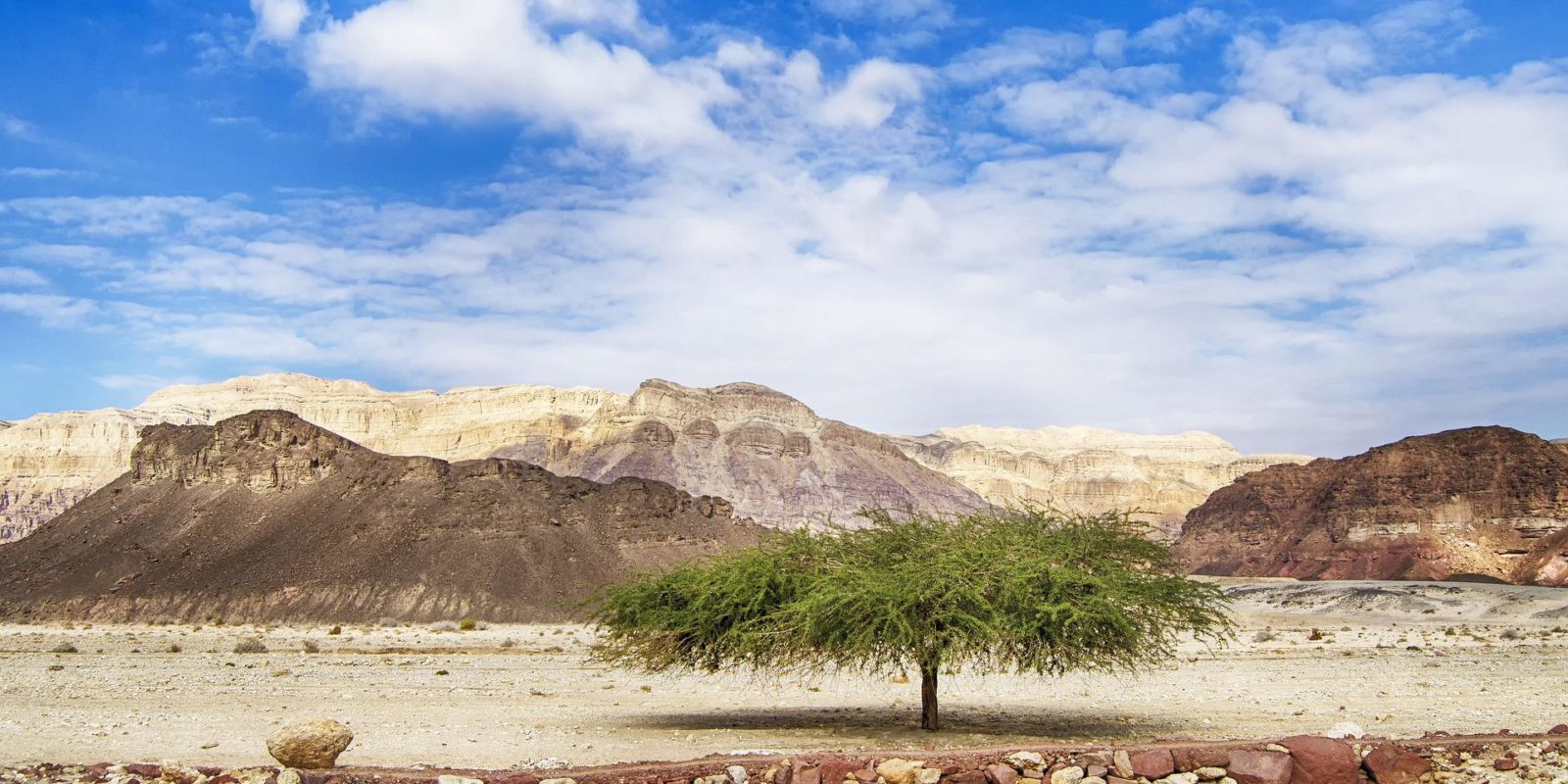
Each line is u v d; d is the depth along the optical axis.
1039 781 26.00
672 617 38.53
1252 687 56.78
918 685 57.47
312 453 182.50
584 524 173.00
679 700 50.53
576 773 26.22
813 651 36.72
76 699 47.50
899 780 25.95
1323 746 26.50
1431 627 134.62
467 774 26.16
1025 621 34.34
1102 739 36.22
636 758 32.38
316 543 161.50
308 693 51.94
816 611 35.34
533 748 34.34
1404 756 26.70
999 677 61.81
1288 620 154.75
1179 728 39.50
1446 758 27.83
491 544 159.62
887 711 45.81
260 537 166.88
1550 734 32.00
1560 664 72.44
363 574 152.50
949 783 25.97
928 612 35.25
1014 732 38.31
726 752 33.38
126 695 49.72
